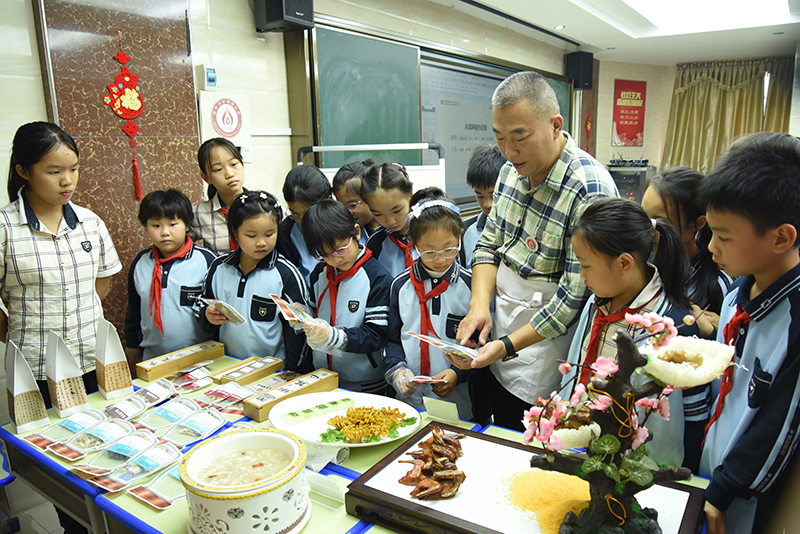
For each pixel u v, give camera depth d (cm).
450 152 450
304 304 171
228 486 81
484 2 423
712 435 99
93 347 189
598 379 71
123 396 146
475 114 477
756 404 87
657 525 75
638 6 481
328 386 144
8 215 171
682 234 129
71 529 160
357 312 159
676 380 63
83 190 216
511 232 154
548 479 92
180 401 134
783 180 79
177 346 191
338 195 206
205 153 212
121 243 231
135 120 231
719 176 85
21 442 120
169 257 194
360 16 347
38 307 176
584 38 551
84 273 186
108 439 117
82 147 215
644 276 108
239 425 124
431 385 142
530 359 153
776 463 83
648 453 102
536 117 127
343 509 93
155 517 92
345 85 332
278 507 82
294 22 280
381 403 128
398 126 379
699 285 129
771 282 90
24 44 199
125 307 235
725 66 664
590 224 103
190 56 250
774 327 87
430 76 417
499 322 159
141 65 231
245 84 288
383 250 190
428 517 82
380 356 164
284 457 93
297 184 195
